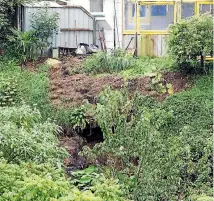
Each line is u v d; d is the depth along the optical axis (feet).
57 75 47.26
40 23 50.37
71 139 40.27
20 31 50.70
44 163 25.57
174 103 40.88
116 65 46.88
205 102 40.47
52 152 27.71
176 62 45.44
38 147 26.81
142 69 46.14
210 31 43.34
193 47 43.27
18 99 44.04
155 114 38.93
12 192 20.56
